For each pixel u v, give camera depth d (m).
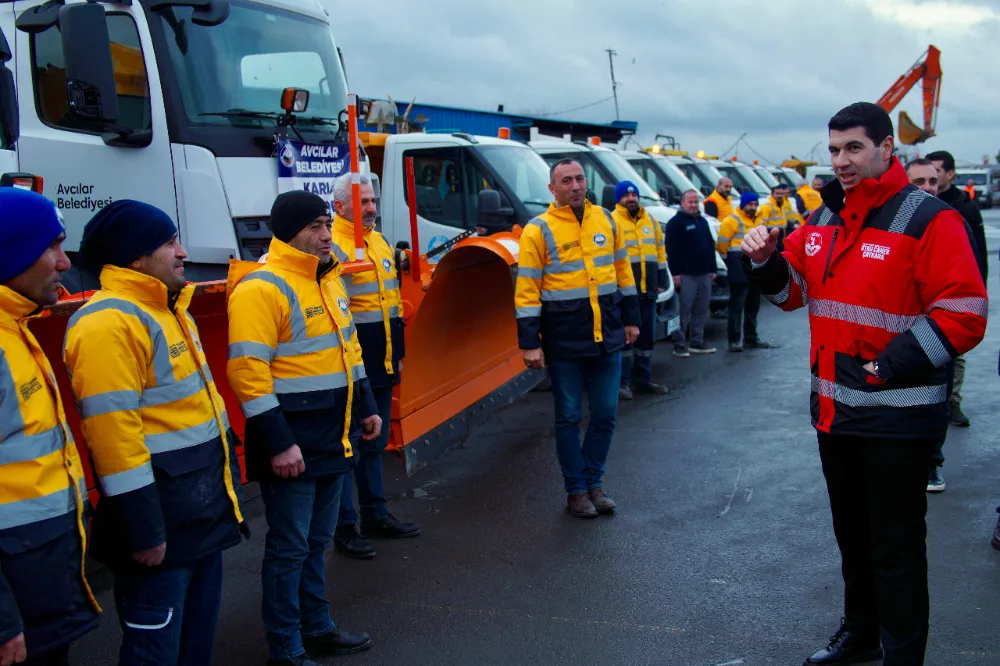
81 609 2.34
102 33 4.92
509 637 3.68
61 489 2.27
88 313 2.52
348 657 3.57
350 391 3.46
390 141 8.06
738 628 3.68
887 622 3.03
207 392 2.82
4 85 4.60
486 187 7.95
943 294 2.83
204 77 5.62
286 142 5.88
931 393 2.93
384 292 4.64
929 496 5.11
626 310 5.16
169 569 2.71
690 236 9.55
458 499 5.41
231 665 3.55
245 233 5.66
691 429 6.77
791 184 24.02
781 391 7.90
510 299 6.33
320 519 3.58
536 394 8.24
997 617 3.66
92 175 5.42
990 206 50.22
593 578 4.21
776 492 5.29
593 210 4.99
